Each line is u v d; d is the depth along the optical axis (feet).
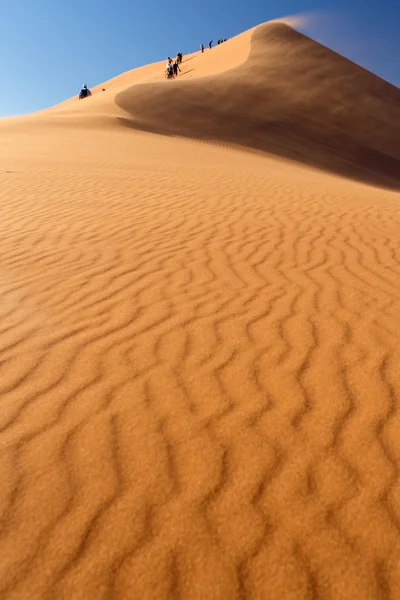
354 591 5.43
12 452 7.34
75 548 5.87
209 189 30.25
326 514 6.30
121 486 6.73
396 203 30.91
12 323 11.43
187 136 80.43
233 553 5.81
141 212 22.72
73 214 22.13
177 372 9.39
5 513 6.31
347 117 112.57
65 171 34.50
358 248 17.84
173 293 13.20
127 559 5.74
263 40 148.15
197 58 172.45
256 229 20.17
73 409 8.32
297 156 86.99
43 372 9.41
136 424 7.94
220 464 7.12
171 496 6.57
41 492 6.63
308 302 12.65
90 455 7.28
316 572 5.62
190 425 7.93
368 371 9.42
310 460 7.18
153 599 5.35
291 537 6.00
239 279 14.32
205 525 6.15
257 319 11.64
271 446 7.47
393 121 117.39
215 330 11.07
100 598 5.35
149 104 90.74
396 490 6.66
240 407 8.36
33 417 8.13
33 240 18.17
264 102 106.52
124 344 10.45
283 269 15.28
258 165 55.31
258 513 6.32
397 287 13.82
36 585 5.47
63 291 13.34
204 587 5.47
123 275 14.56
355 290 13.53
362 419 8.05
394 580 5.53
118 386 8.95
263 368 9.54
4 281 14.10
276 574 5.59
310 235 19.53
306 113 107.04
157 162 43.62
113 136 62.49
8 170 34.04
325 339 10.66
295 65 131.75
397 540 5.97
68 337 10.75
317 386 8.96
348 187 42.14
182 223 20.81
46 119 74.95
